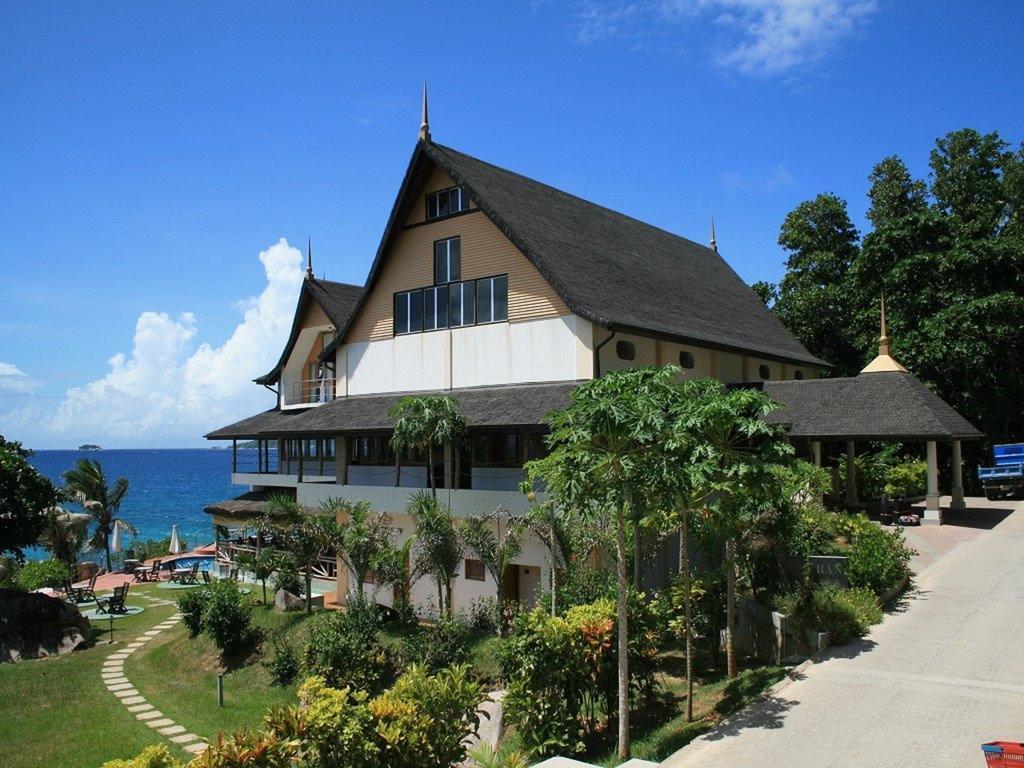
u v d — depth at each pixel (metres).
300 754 9.06
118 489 53.38
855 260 43.44
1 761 17.14
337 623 20.92
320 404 33.62
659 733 12.41
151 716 19.84
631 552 18.28
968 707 11.27
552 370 23.92
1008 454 36.47
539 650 12.66
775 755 10.11
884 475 35.28
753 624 16.34
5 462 30.20
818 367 36.06
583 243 27.38
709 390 13.35
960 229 40.75
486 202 24.66
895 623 15.47
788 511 16.61
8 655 26.52
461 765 12.74
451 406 21.70
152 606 35.56
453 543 21.03
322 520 23.94
